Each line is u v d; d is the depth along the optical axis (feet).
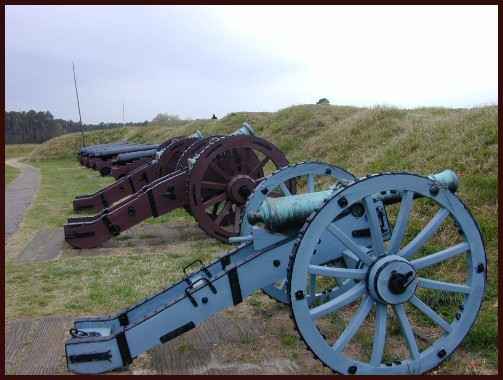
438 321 9.66
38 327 13.28
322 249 10.03
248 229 13.25
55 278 17.80
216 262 11.39
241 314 13.58
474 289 9.73
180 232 25.26
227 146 21.12
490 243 15.46
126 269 18.60
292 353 11.23
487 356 10.63
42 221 29.78
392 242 9.43
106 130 119.03
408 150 24.84
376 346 9.30
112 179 56.13
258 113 60.54
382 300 9.14
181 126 89.61
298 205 9.79
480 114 24.21
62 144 112.68
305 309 8.85
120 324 11.02
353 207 9.93
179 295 11.32
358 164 27.99
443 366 10.23
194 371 10.50
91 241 22.07
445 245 16.16
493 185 17.74
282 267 10.19
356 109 44.09
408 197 9.29
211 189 21.52
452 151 21.70
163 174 30.25
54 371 10.75
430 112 33.76
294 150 38.70
